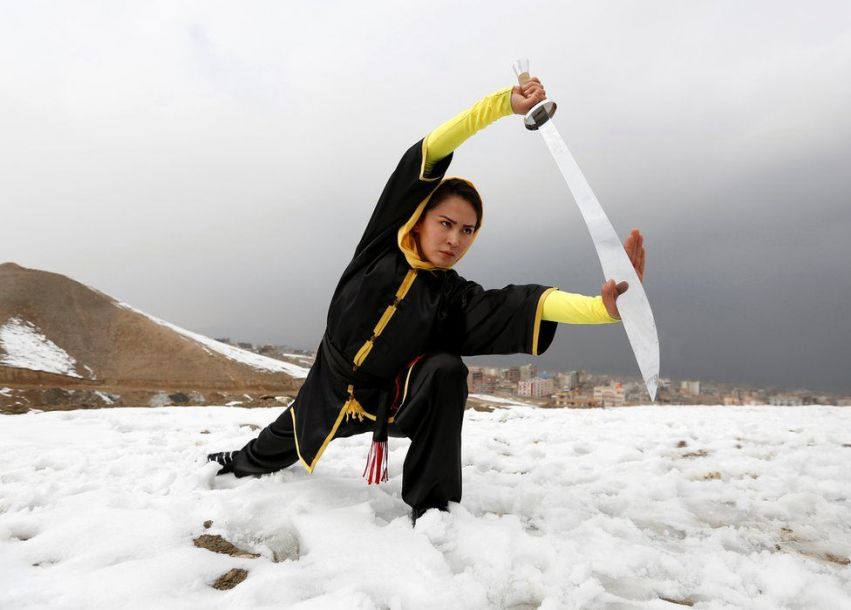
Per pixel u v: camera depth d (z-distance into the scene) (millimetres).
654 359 1784
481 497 2748
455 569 1947
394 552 1997
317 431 2537
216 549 2121
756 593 1854
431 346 2398
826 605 1743
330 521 2273
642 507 2807
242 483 3057
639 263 1929
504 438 4906
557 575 1851
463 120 2135
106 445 4211
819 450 4324
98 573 1814
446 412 2238
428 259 2398
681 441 4727
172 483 2998
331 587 1761
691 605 1771
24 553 2045
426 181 2232
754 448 4297
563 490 2963
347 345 2416
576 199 2012
